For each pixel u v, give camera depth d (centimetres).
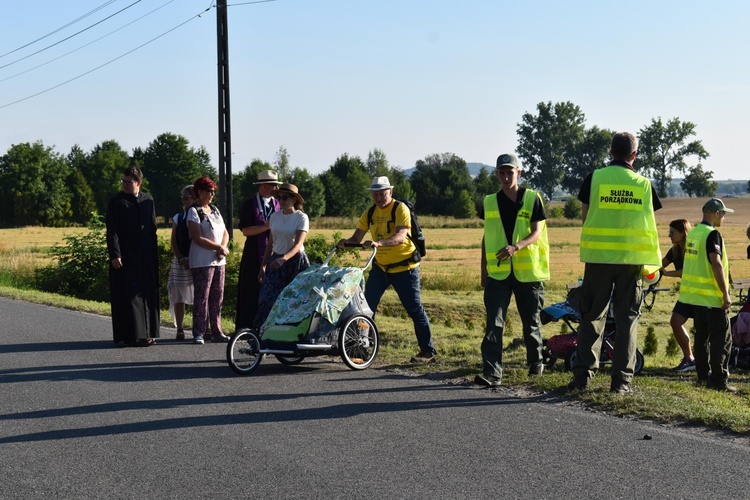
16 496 508
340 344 904
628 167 768
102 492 514
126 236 1098
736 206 14438
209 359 990
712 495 495
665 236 7931
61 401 759
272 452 590
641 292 760
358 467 554
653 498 491
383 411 706
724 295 855
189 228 1109
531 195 830
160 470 554
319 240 1986
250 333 895
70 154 17288
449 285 3089
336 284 909
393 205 959
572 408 714
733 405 721
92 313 1509
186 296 1160
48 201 12481
